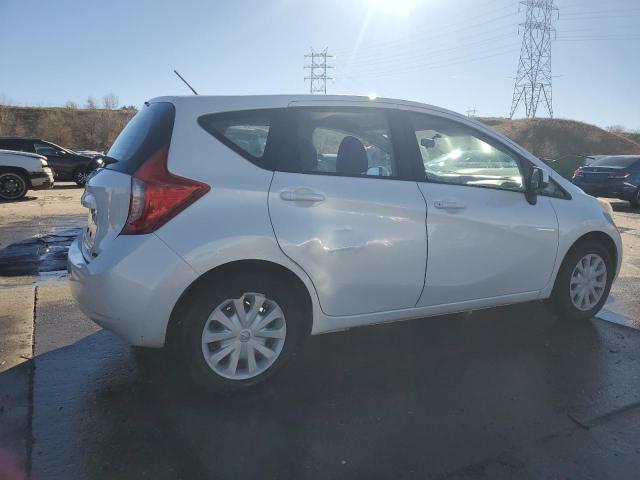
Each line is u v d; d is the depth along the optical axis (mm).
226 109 3254
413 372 3635
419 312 3734
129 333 2992
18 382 3367
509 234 3947
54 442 2744
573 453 2746
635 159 14609
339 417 3053
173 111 3186
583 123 65250
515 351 4004
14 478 2465
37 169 13172
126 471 2539
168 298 2947
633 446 2814
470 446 2795
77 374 3490
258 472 2557
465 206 3754
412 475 2561
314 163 3396
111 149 3641
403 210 3506
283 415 3062
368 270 3430
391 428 2949
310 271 3260
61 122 64750
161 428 2898
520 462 2668
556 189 4348
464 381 3510
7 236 8344
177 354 3164
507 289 4051
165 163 3023
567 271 4371
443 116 3896
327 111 3490
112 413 3029
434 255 3643
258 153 3246
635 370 3707
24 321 4406
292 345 3340
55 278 5895
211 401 3186
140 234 2943
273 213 3148
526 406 3199
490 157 4023
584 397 3318
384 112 3672
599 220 4438
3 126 61156
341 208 3330
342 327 3488
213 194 3043
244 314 3180
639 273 6473
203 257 2969
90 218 3486
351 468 2604
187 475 2521
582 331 4422
